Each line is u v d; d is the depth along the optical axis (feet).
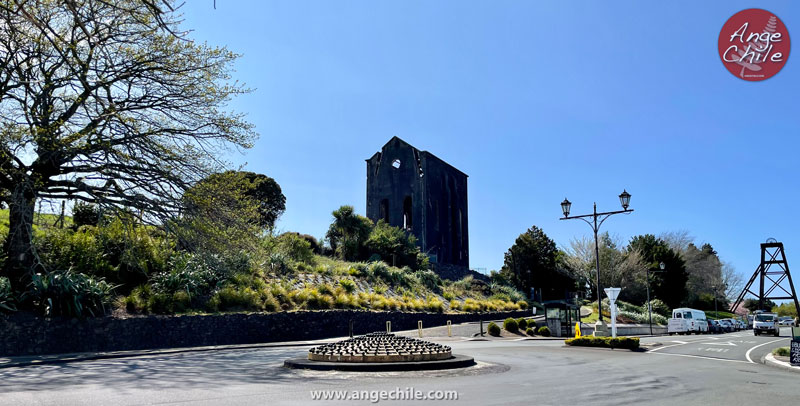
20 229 63.46
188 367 44.24
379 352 43.62
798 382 37.47
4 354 54.65
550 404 26.76
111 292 71.26
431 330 99.04
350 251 142.51
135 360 51.60
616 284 186.91
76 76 60.34
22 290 62.08
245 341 77.25
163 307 72.38
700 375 41.32
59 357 52.37
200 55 65.82
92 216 86.38
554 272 191.52
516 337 97.60
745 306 332.60
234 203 69.92
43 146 57.82
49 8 53.67
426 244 178.70
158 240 81.15
